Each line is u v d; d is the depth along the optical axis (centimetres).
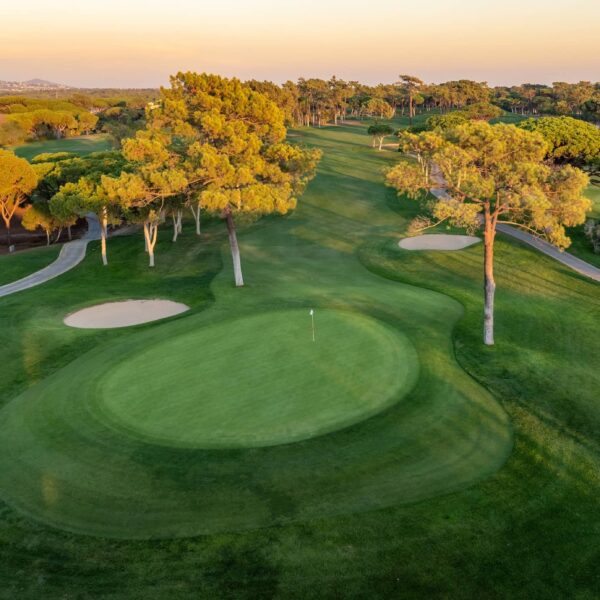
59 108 17600
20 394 2266
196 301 3597
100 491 1531
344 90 15962
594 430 1833
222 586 1204
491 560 1267
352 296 3381
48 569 1265
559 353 2561
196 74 3606
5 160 5631
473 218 2508
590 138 5166
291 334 2561
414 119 16950
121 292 3944
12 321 3281
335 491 1495
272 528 1366
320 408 1884
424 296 3428
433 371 2223
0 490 1561
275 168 3688
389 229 5503
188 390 2042
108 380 2181
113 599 1177
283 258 4672
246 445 1683
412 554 1283
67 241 6550
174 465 1612
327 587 1198
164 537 1352
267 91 12450
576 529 1364
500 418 1894
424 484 1524
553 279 3844
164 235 5869
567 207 2386
